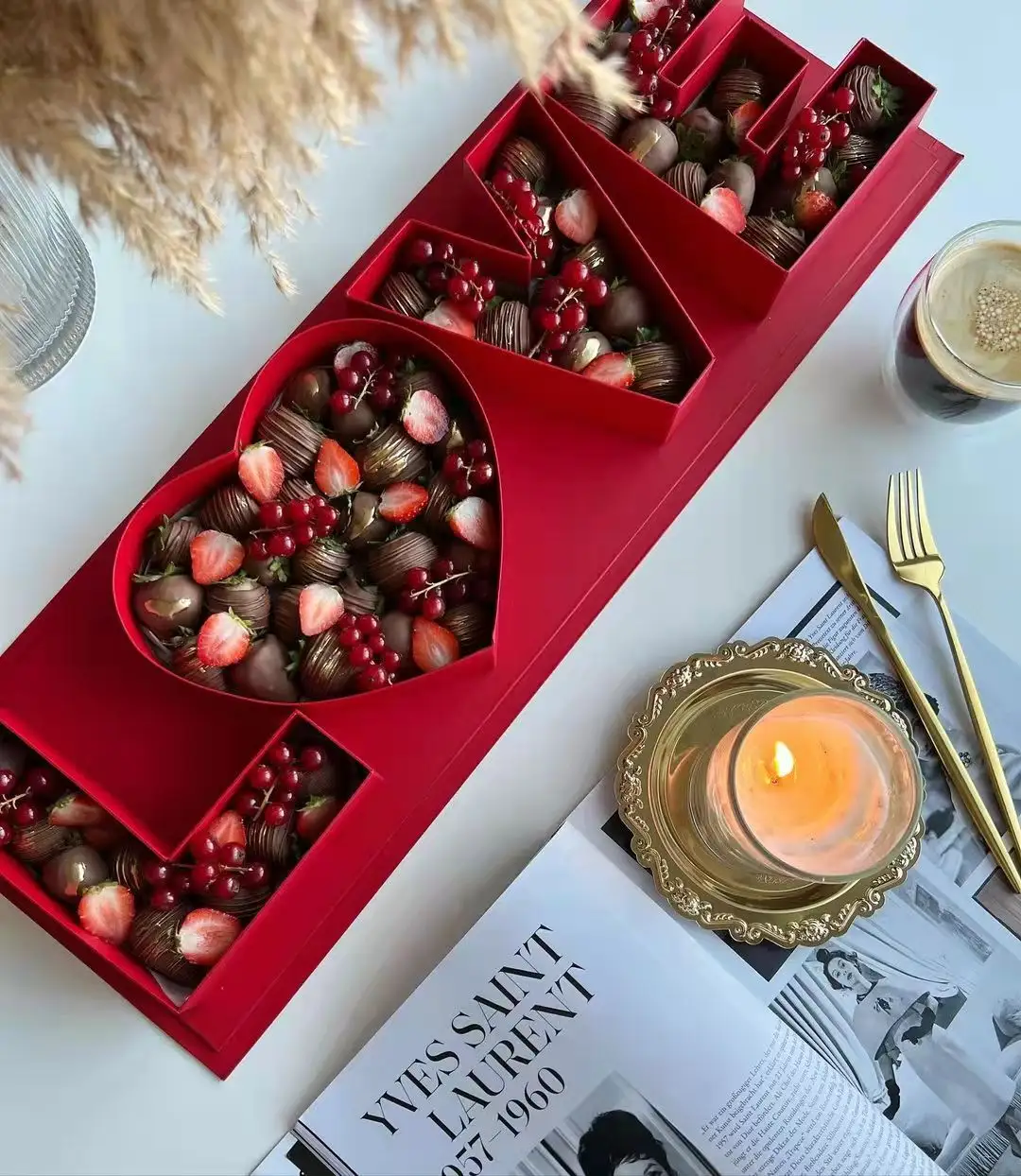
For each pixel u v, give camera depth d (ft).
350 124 1.91
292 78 1.82
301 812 2.41
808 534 2.58
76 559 2.53
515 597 2.53
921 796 2.24
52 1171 2.38
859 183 2.58
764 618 2.53
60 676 2.50
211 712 2.49
